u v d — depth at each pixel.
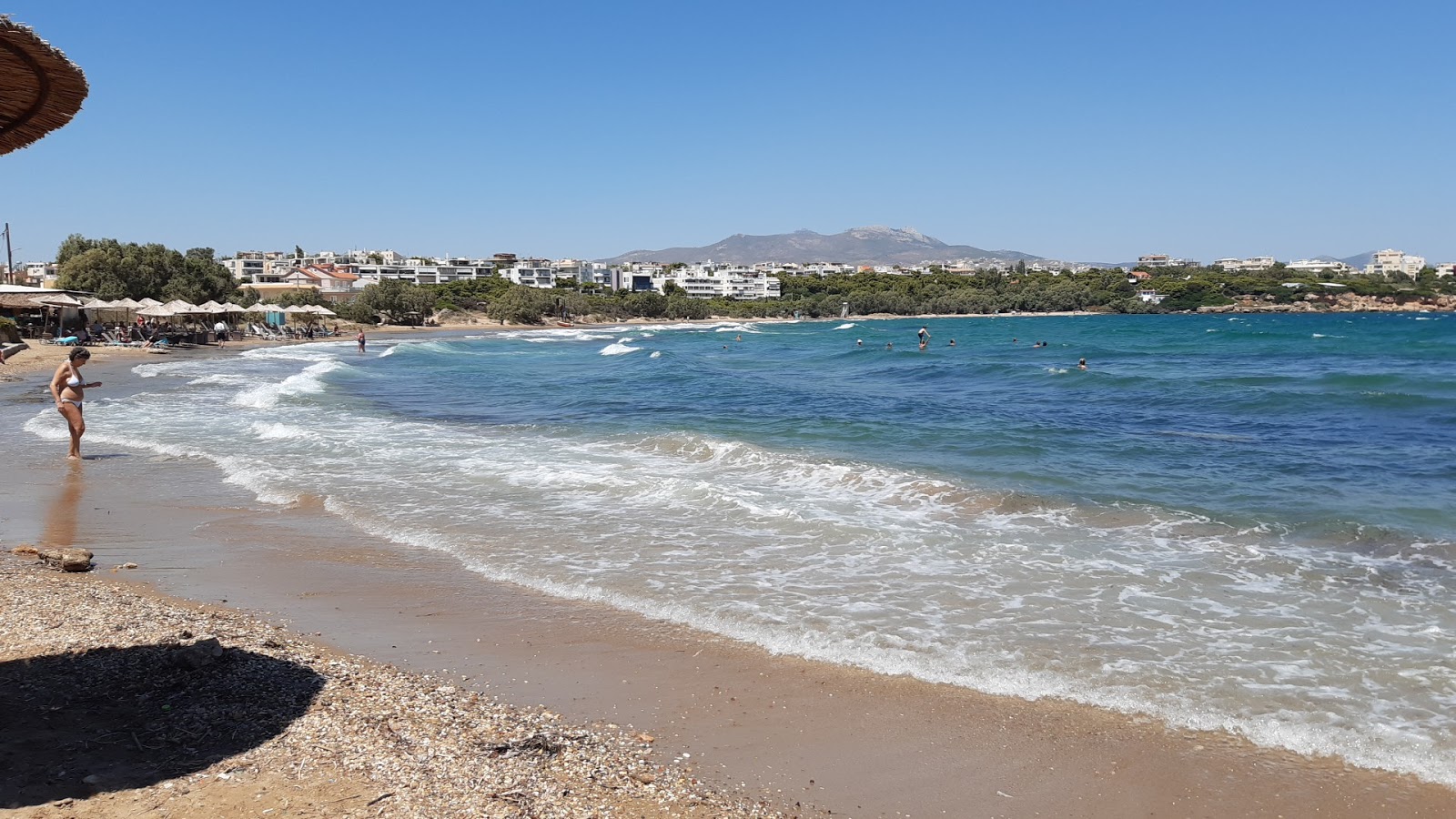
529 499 11.86
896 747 5.09
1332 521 10.47
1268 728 5.32
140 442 16.52
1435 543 9.48
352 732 4.85
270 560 8.95
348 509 11.27
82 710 4.96
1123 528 10.30
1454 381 28.95
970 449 16.28
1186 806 4.50
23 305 42.56
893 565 8.77
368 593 7.88
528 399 26.72
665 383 32.38
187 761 4.40
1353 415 21.06
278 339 66.56
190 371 34.44
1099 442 17.00
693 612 7.40
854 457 15.24
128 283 69.00
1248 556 9.09
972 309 182.88
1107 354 51.47
